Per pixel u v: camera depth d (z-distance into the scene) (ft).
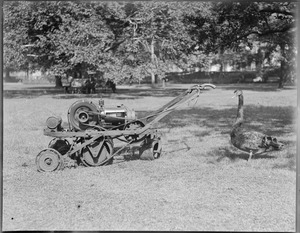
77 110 26.35
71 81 115.96
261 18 42.80
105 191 21.67
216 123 49.52
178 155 30.60
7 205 19.52
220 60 201.87
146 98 95.04
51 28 99.09
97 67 100.58
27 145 34.86
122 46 107.34
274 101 84.58
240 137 27.89
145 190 21.81
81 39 92.58
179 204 19.56
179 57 105.60
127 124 27.78
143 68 103.50
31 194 21.16
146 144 28.84
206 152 31.63
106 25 96.17
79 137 27.04
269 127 44.47
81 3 91.91
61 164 25.84
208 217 17.88
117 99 91.04
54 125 26.22
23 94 111.04
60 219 17.61
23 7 91.45
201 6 43.88
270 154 30.40
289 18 42.01
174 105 27.81
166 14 93.30
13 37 96.94
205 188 22.16
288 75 144.97
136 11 96.32
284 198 20.36
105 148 26.96
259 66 191.72
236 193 21.25
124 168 26.50
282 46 122.01
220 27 44.68
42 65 115.14
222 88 145.28
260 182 23.24
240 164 27.58
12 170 26.09
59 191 21.66
